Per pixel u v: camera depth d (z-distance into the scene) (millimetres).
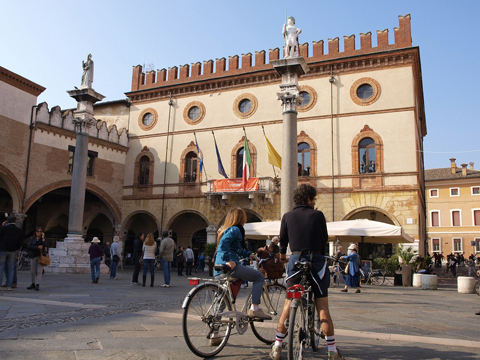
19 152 25922
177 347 5074
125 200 32750
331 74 27203
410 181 24547
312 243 4742
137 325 6387
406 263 19844
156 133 32562
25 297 9859
